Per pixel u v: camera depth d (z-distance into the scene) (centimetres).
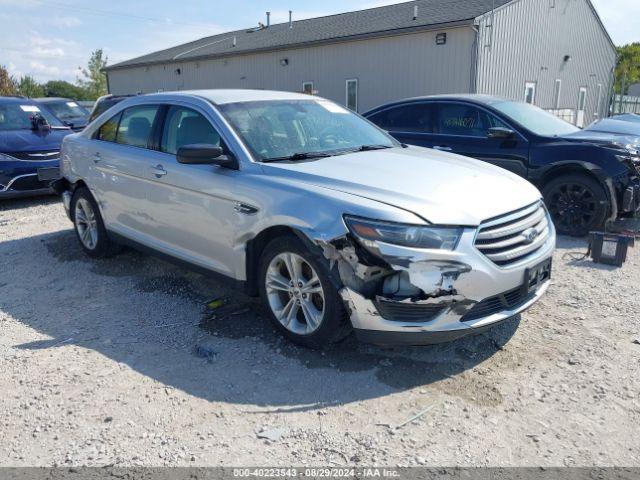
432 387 317
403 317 313
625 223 706
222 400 306
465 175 372
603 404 297
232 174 386
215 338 380
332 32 2133
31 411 296
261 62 2375
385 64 1886
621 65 4719
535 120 710
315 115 468
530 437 271
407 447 265
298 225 336
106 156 507
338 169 368
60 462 257
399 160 401
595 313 413
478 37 1658
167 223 444
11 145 826
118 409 298
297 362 345
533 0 1892
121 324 405
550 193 649
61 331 395
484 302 322
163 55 3189
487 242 322
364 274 312
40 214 788
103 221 531
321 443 269
